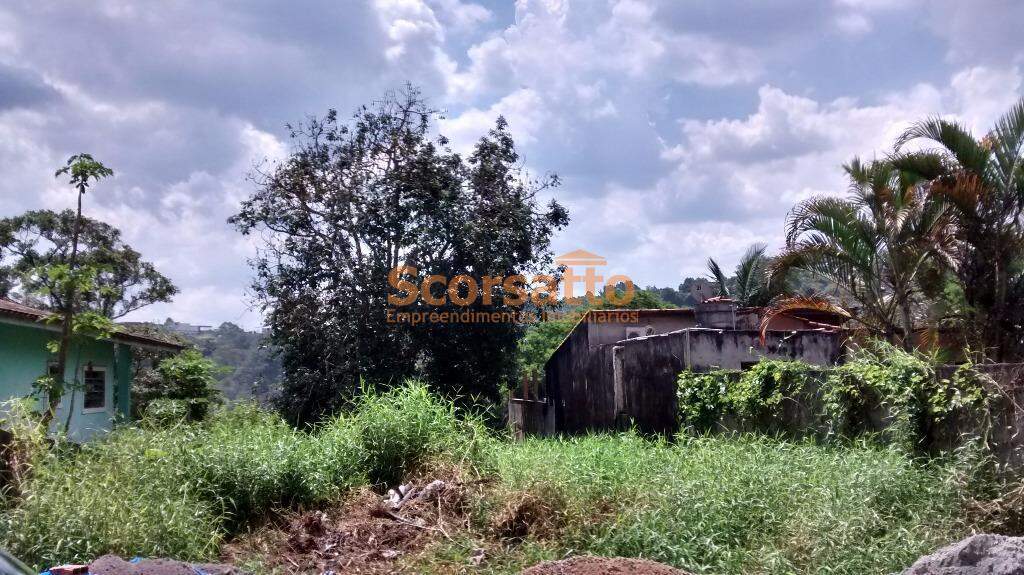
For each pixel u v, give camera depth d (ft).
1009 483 22.68
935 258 44.24
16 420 26.22
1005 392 24.50
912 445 26.84
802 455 27.35
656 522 22.97
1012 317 41.68
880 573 19.16
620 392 53.01
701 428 39.27
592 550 22.79
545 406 77.25
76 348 49.21
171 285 93.30
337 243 63.31
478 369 61.62
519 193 65.26
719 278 107.34
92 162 33.06
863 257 43.78
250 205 64.80
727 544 21.86
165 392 58.23
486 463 30.50
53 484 21.90
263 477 27.99
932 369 27.17
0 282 81.30
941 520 21.56
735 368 44.01
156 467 26.27
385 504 27.66
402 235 60.80
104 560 16.17
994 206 41.14
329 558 24.07
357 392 58.59
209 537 24.11
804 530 21.30
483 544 23.73
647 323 63.67
